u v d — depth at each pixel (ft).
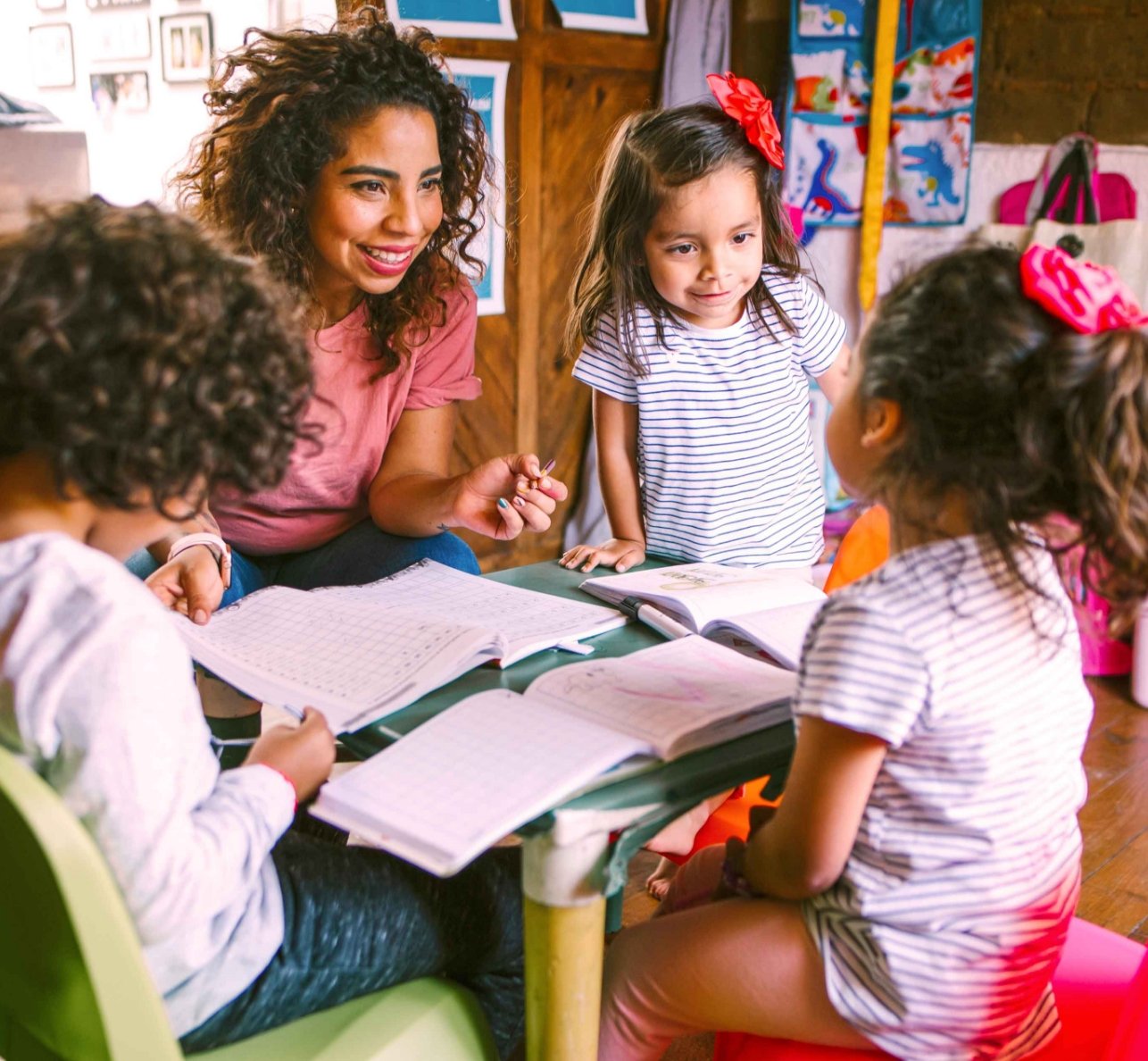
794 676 3.84
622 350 5.84
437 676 3.84
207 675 5.05
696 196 5.29
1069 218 10.94
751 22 11.63
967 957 3.20
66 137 11.12
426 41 5.95
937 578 3.08
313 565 6.00
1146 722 8.43
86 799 2.75
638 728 3.44
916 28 10.91
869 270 11.39
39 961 2.79
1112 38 10.46
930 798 3.14
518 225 10.90
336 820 3.10
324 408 5.78
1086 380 2.76
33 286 2.82
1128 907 6.23
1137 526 2.81
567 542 12.17
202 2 10.59
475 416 11.16
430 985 3.60
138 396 2.80
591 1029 3.35
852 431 3.28
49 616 2.79
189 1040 3.21
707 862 4.17
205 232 3.22
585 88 11.12
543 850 3.14
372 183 5.22
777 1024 3.50
